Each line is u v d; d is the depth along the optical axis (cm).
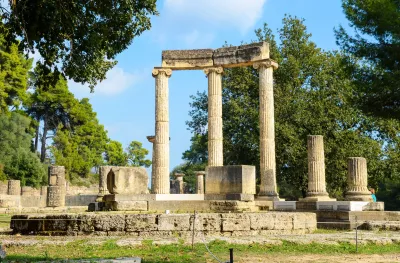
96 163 8769
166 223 1841
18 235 1916
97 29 1886
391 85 1938
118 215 1855
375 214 2500
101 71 2617
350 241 1766
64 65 1906
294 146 4141
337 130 4178
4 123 6600
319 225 2472
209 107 3553
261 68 3453
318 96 4297
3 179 6066
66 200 5609
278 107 4312
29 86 8050
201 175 5006
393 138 4222
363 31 2025
